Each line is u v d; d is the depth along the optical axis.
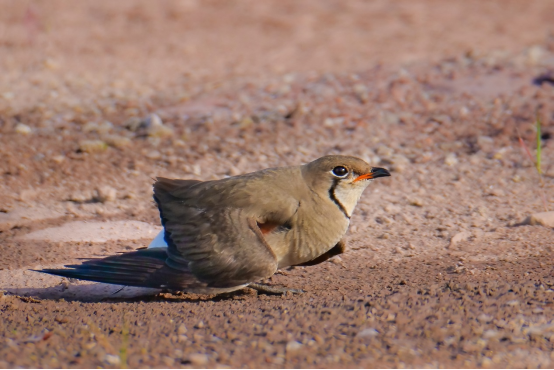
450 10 29.94
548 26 26.72
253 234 8.92
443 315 8.17
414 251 11.09
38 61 21.08
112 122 16.58
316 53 22.97
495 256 10.66
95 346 7.30
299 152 15.04
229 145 15.30
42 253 10.92
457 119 16.33
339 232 9.62
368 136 15.74
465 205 12.80
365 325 7.95
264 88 18.61
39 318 8.26
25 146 14.85
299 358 7.15
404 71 19.00
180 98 18.02
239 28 26.44
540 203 12.74
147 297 9.68
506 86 17.59
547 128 15.55
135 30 25.55
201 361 7.01
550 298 8.63
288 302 8.98
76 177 13.77
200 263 8.86
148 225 12.10
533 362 7.15
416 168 14.34
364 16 28.70
